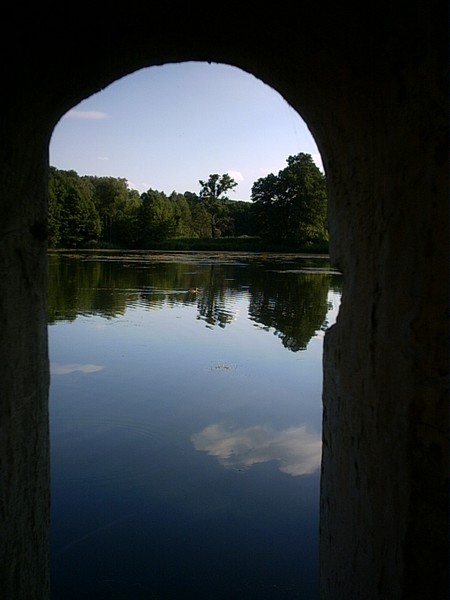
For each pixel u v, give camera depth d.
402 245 1.66
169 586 4.04
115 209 64.19
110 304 16.62
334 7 1.85
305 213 54.34
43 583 2.76
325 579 2.67
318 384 8.78
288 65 2.45
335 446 2.52
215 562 4.31
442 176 1.42
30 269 2.45
